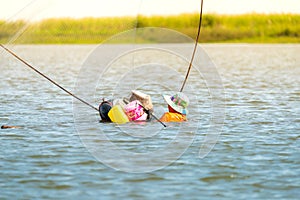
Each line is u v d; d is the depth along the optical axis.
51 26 72.19
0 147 20.70
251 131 23.16
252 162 18.69
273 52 66.81
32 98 32.53
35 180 16.97
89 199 15.51
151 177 17.33
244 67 51.75
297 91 35.22
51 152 20.02
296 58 59.69
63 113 27.41
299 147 20.53
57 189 16.25
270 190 16.09
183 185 16.59
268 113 27.23
